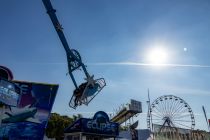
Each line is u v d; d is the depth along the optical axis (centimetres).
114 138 3130
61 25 3834
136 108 7150
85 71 4159
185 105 6097
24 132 2959
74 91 4191
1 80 2091
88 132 2845
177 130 4319
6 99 2109
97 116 2994
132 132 4425
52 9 3722
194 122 5919
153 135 4069
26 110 3073
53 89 3309
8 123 2889
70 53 4072
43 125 3097
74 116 6359
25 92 3166
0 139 2791
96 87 4194
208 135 4794
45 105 3203
